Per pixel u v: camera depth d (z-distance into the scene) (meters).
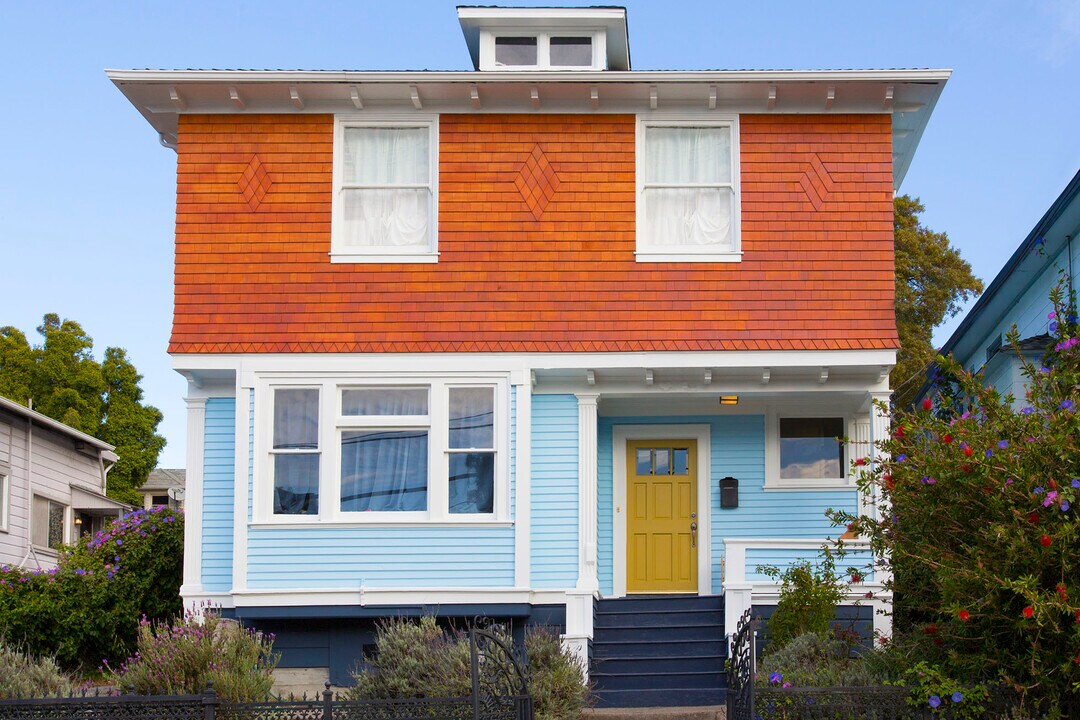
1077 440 10.72
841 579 14.74
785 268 16.53
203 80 16.36
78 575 17.95
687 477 18.02
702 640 15.98
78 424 38.50
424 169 16.97
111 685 15.62
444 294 16.56
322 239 16.67
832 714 10.82
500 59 18.38
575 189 16.80
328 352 16.39
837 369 16.53
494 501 16.22
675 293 16.52
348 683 16.05
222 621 15.30
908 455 11.81
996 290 17.78
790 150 16.81
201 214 16.75
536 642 14.24
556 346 16.38
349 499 16.28
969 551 10.80
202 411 16.84
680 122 16.92
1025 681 10.73
